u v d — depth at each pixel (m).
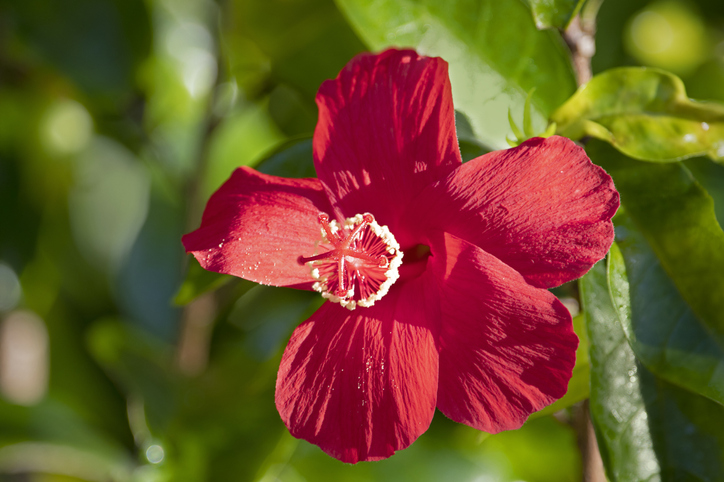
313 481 0.57
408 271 0.45
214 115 0.56
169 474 0.54
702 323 0.46
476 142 0.47
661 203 0.46
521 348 0.43
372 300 0.45
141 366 0.57
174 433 0.55
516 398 0.43
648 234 0.46
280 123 0.57
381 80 0.44
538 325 0.43
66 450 0.57
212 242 0.45
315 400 0.44
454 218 0.44
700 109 0.46
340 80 0.44
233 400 0.55
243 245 0.44
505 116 0.48
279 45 0.54
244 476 0.53
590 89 0.46
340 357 0.45
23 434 0.57
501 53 0.48
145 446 0.55
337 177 0.45
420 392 0.44
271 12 0.53
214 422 0.54
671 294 0.46
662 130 0.46
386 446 0.44
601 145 0.47
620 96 0.46
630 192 0.46
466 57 0.48
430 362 0.44
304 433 0.44
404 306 0.45
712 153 0.46
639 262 0.46
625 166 0.47
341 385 0.44
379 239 0.45
